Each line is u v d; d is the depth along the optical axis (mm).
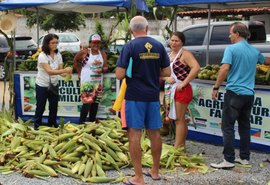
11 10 8180
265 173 5375
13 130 6043
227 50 5309
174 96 5766
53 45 6727
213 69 6695
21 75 7922
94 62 7094
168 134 7164
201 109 6762
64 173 5117
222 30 11445
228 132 5434
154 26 18094
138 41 4555
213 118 6609
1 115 6988
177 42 5699
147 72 4551
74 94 7785
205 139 6785
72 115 7848
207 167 5496
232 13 15422
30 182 4887
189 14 16781
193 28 11984
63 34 18484
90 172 5078
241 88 5293
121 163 5383
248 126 5578
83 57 7168
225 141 5449
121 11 8398
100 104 7566
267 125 6090
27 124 6527
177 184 4918
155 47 4602
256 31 11750
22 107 7992
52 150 5371
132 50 4500
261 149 6215
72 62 7781
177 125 5879
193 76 5625
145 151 5695
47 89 6914
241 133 5605
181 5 7027
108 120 6590
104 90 7512
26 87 7930
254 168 5555
